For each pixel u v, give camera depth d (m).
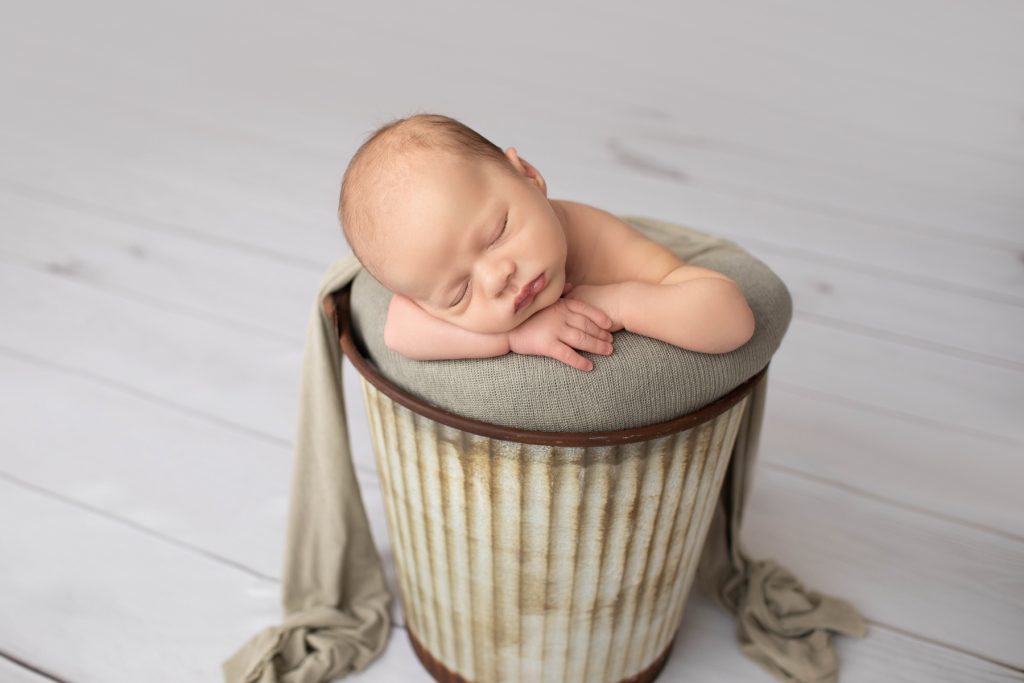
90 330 2.18
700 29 3.31
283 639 1.46
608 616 1.29
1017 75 3.00
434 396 1.11
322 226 2.56
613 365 1.07
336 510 1.45
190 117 3.07
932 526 1.71
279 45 3.43
